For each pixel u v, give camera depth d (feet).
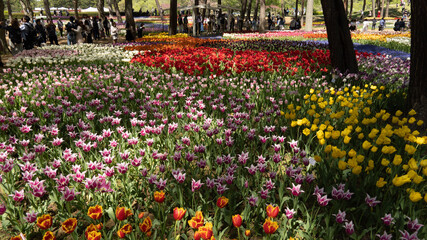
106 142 15.03
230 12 119.75
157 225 9.53
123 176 10.43
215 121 17.19
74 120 17.15
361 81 25.94
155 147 14.11
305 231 9.01
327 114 16.65
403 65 30.42
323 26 161.48
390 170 10.04
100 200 10.12
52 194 10.27
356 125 15.89
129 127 16.79
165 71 28.32
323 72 30.17
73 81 25.81
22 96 22.34
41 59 35.78
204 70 29.45
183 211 7.22
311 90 18.98
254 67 27.91
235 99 20.29
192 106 18.13
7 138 15.28
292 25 126.21
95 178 9.07
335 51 29.32
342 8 28.68
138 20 175.22
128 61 36.11
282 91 22.65
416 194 8.02
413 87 17.34
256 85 22.13
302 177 9.85
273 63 30.30
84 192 10.59
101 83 26.27
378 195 10.13
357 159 10.08
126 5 80.02
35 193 8.71
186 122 17.08
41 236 9.46
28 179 9.86
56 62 34.91
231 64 30.91
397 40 62.69
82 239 8.36
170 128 13.73
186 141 12.41
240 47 53.67
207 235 6.51
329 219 9.17
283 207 10.59
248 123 16.66
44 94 22.49
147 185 11.12
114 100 19.66
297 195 8.95
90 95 21.16
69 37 63.77
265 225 7.06
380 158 12.37
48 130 14.78
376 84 23.88
